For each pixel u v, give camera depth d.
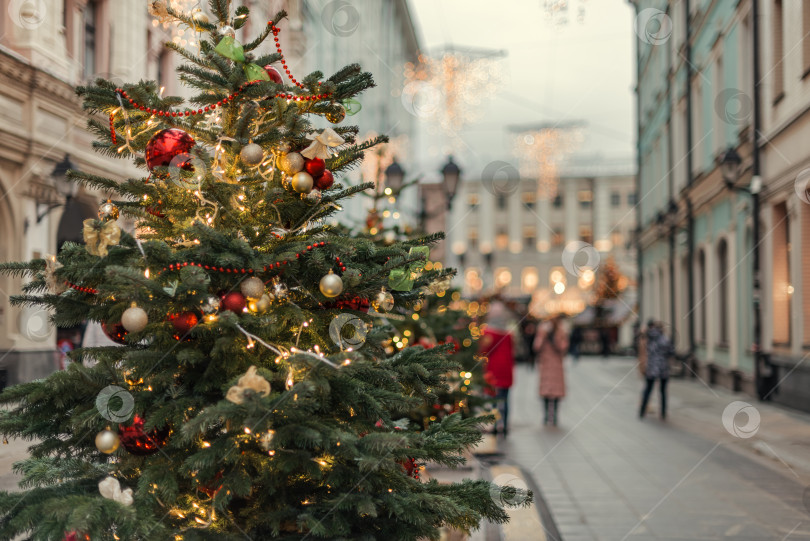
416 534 2.75
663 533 5.08
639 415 12.33
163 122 2.81
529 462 7.87
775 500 6.00
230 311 2.51
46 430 2.81
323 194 3.05
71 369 2.56
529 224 54.06
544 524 5.14
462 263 29.92
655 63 26.33
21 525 2.44
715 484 6.66
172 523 2.68
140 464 2.78
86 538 2.40
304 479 2.85
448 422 3.24
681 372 21.20
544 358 11.50
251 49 2.87
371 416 2.77
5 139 8.59
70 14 10.04
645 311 30.95
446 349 3.20
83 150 10.09
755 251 13.52
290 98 2.83
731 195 16.05
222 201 2.77
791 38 11.64
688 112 20.23
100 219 2.77
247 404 2.35
